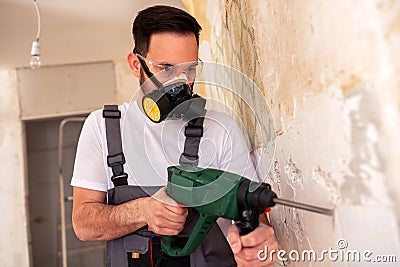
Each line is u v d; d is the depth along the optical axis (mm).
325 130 896
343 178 836
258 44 1368
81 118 5652
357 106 748
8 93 5570
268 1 1205
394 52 635
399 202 663
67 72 5668
